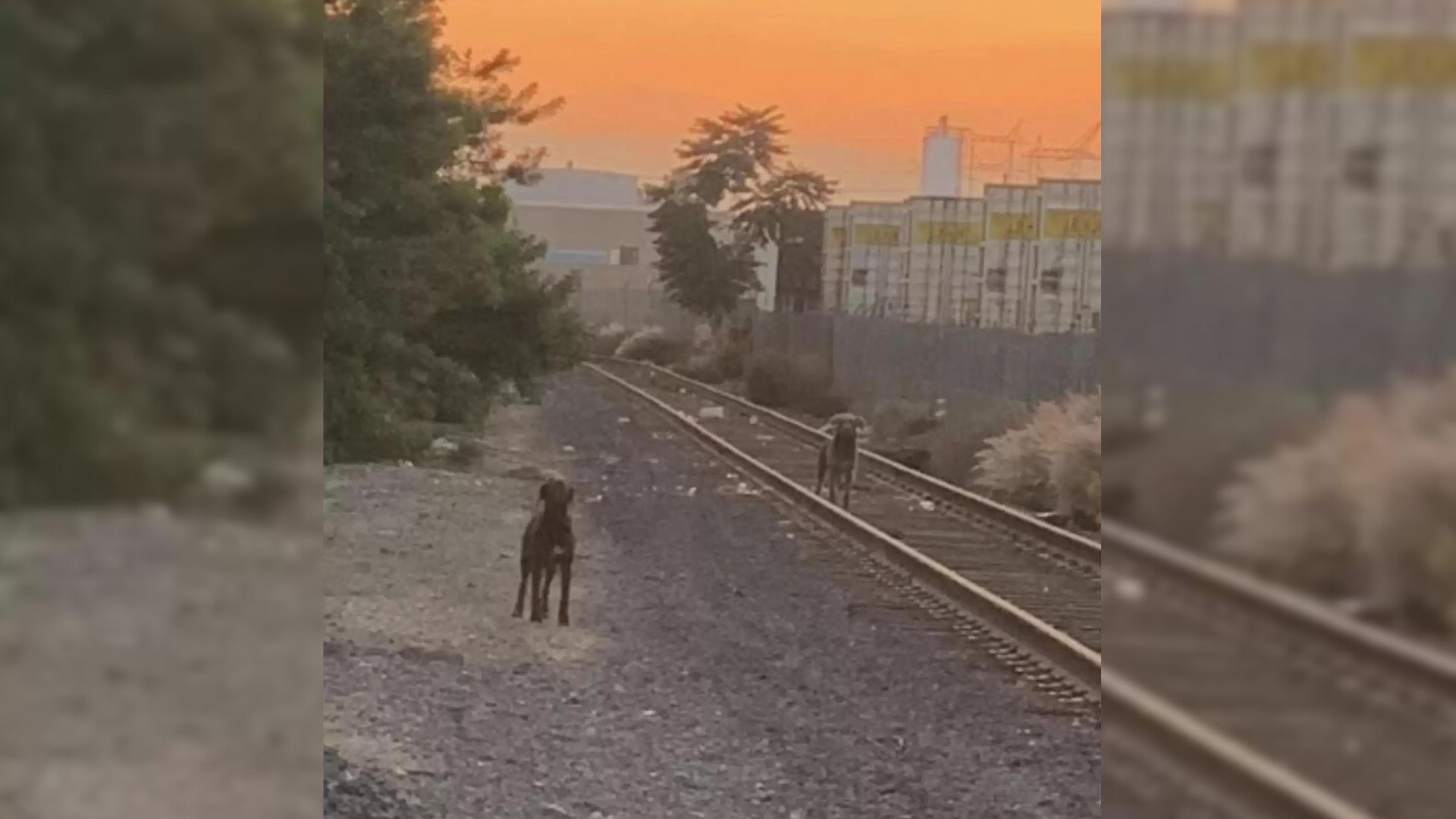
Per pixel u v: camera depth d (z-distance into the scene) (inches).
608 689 153.7
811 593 167.9
